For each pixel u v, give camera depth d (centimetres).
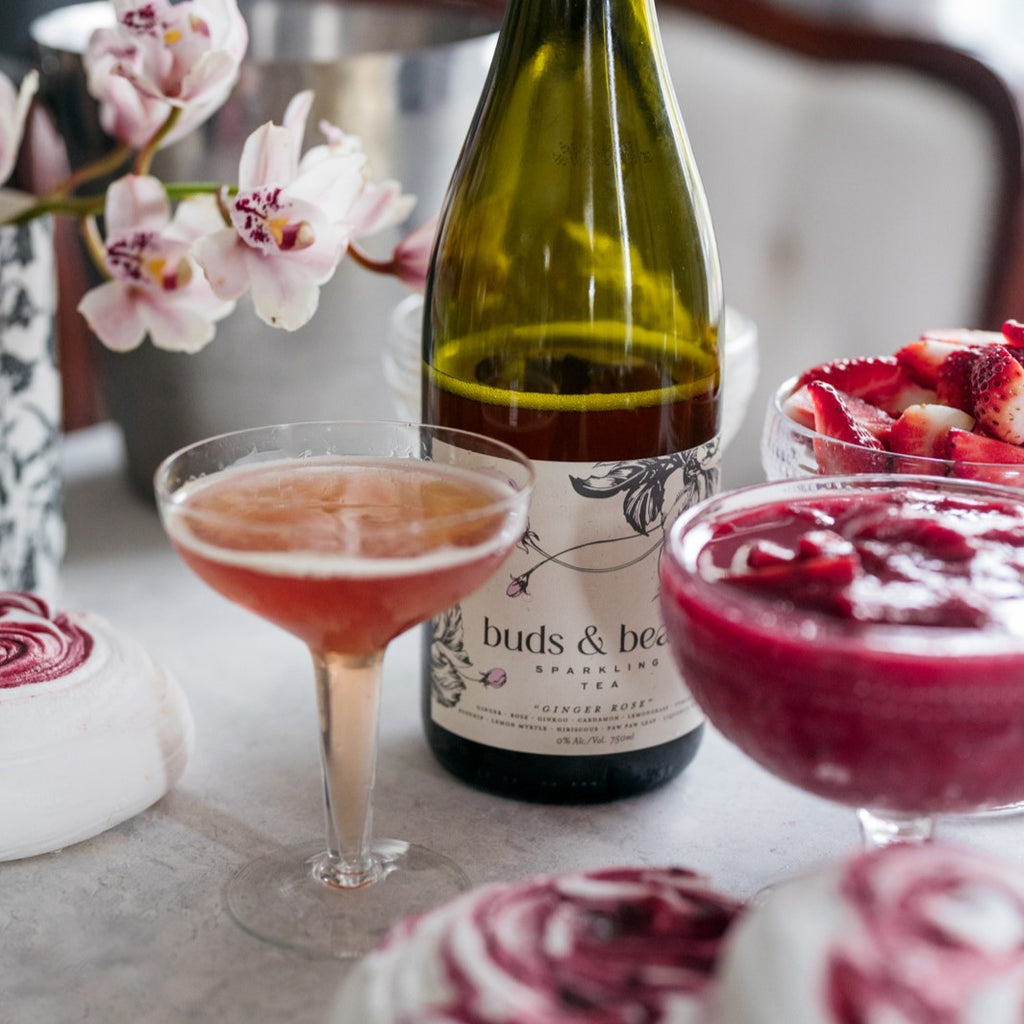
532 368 74
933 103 120
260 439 66
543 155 73
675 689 70
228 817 71
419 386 82
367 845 67
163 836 70
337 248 70
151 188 72
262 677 80
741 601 58
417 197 85
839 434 68
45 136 117
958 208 120
